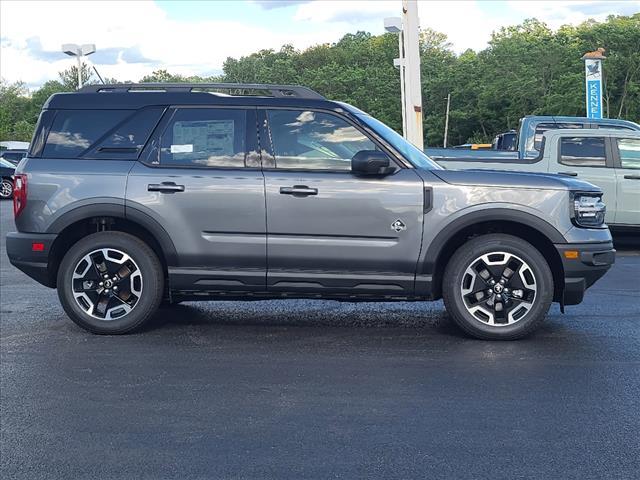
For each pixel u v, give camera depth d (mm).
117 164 6309
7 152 35469
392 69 93125
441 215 6062
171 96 6434
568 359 5688
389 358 5742
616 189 11711
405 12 14836
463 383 5137
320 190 6098
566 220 6062
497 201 6047
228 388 5062
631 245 12898
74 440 4207
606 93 66938
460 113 76750
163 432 4309
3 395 4945
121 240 6316
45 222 6285
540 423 4410
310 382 5176
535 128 13930
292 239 6141
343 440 4176
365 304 7742
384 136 6289
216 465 3873
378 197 6062
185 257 6227
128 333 6480
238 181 6160
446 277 6168
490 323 6164
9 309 7582
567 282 6098
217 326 6773
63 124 6465
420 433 4266
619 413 4566
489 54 79938
